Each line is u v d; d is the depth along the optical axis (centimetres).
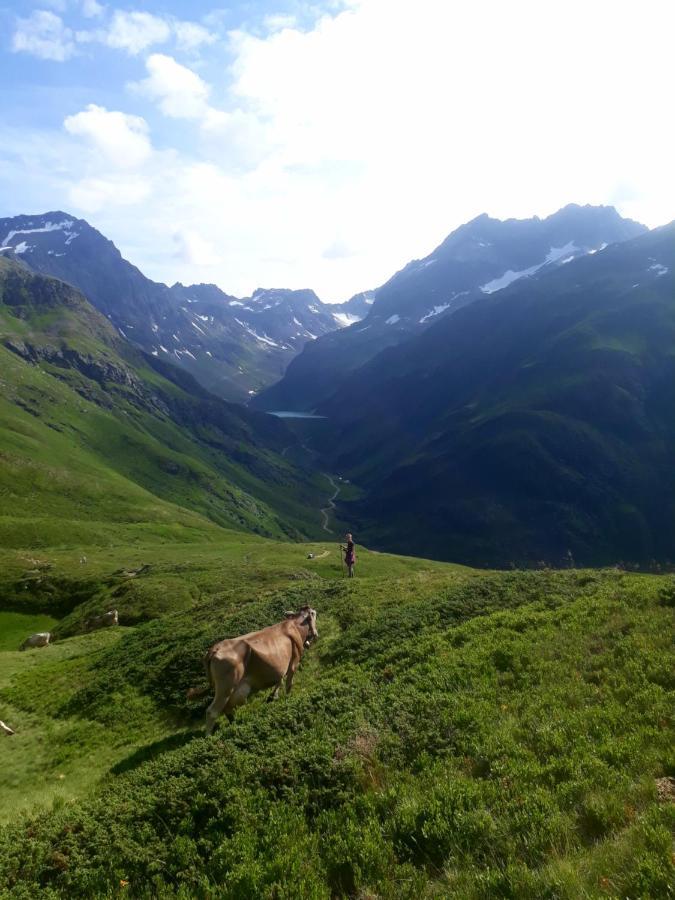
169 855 966
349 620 2772
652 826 796
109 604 6256
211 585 6350
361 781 1105
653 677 1344
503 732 1189
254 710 1664
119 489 16800
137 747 1989
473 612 2366
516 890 723
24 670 3766
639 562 19188
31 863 1008
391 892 793
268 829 975
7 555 9200
